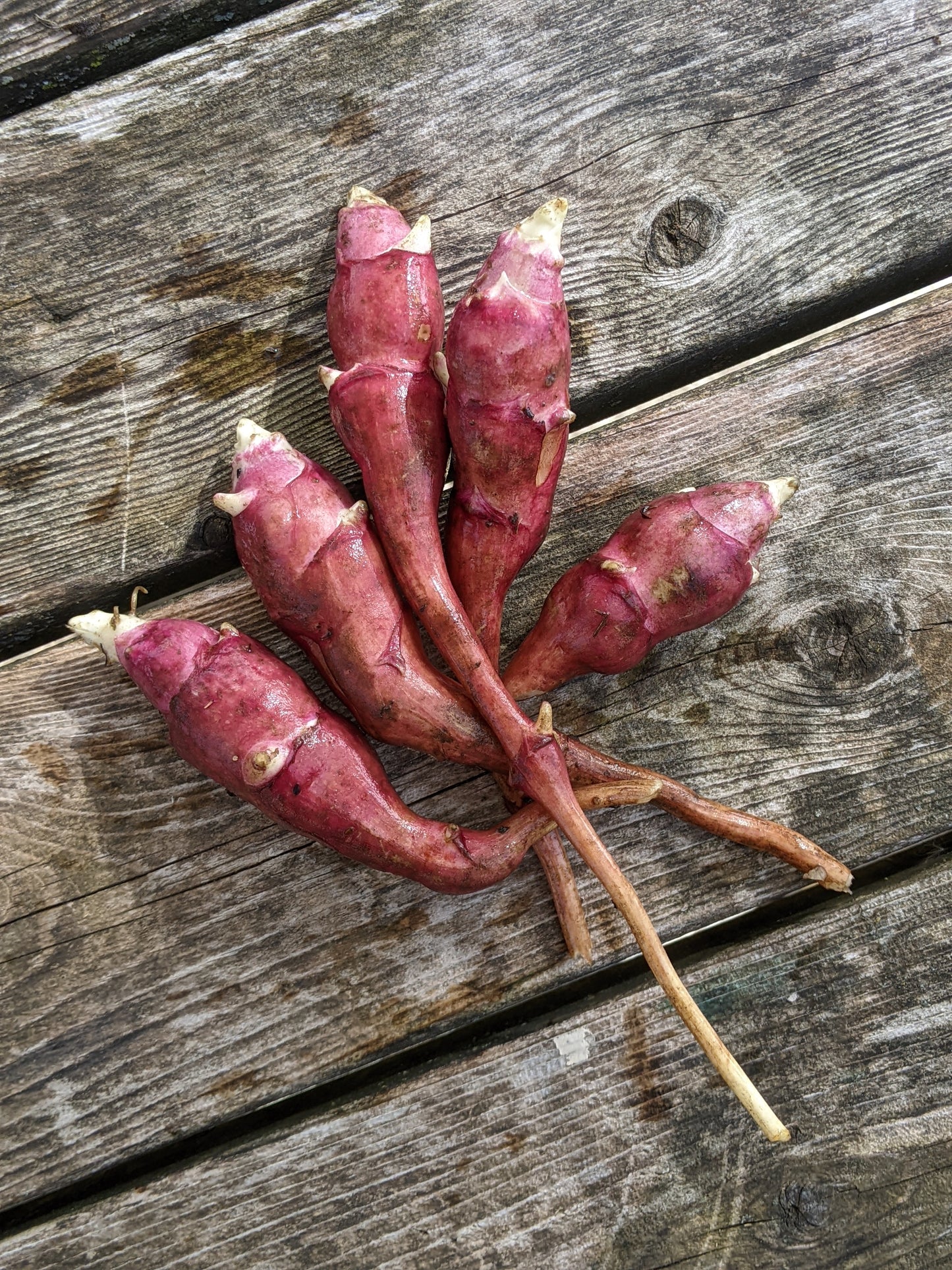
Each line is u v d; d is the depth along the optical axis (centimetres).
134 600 26
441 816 30
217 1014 30
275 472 25
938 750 31
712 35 31
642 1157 30
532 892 30
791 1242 29
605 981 31
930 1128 30
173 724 25
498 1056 30
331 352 30
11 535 30
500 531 26
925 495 31
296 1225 29
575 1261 29
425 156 30
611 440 30
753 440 31
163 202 30
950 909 31
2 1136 29
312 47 30
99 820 30
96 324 30
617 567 26
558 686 28
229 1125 31
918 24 31
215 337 30
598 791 25
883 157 31
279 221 30
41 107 30
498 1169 29
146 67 30
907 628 31
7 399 30
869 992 30
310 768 25
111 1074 29
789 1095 30
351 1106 30
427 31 30
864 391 31
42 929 29
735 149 31
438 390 26
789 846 28
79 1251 29
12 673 30
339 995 30
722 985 30
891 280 31
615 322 31
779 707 30
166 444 30
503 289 24
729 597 26
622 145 30
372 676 25
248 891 30
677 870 30
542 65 30
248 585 30
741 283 31
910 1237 30
